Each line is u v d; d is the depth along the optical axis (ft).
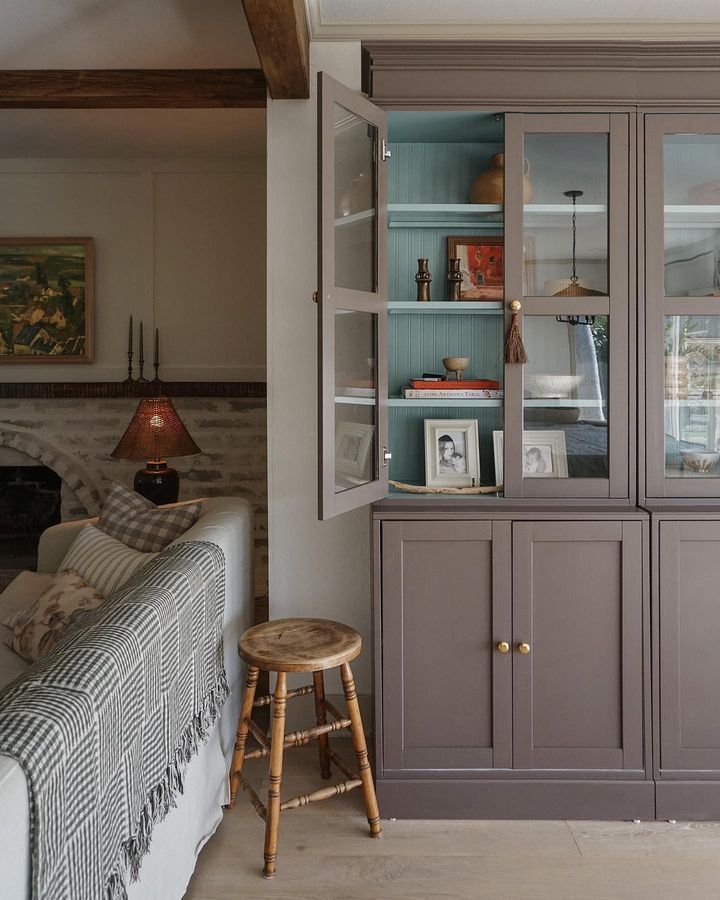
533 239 8.00
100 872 3.85
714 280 8.00
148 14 8.79
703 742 7.66
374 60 7.88
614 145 7.85
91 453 15.74
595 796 7.65
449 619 7.66
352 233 7.68
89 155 15.23
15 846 2.99
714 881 6.65
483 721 7.69
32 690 3.78
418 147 9.22
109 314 15.62
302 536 9.20
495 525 7.61
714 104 7.80
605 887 6.57
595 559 7.64
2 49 9.64
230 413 15.72
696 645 7.63
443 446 8.91
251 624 9.42
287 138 8.93
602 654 7.66
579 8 8.23
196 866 6.82
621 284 7.91
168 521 8.87
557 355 8.05
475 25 8.56
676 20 8.49
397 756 7.68
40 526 16.38
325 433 7.18
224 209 15.55
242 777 7.47
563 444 8.06
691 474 8.06
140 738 4.62
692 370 8.04
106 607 5.16
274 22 6.74
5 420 15.74
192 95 10.28
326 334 7.15
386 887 6.55
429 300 9.23
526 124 7.90
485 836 7.37
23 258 15.46
